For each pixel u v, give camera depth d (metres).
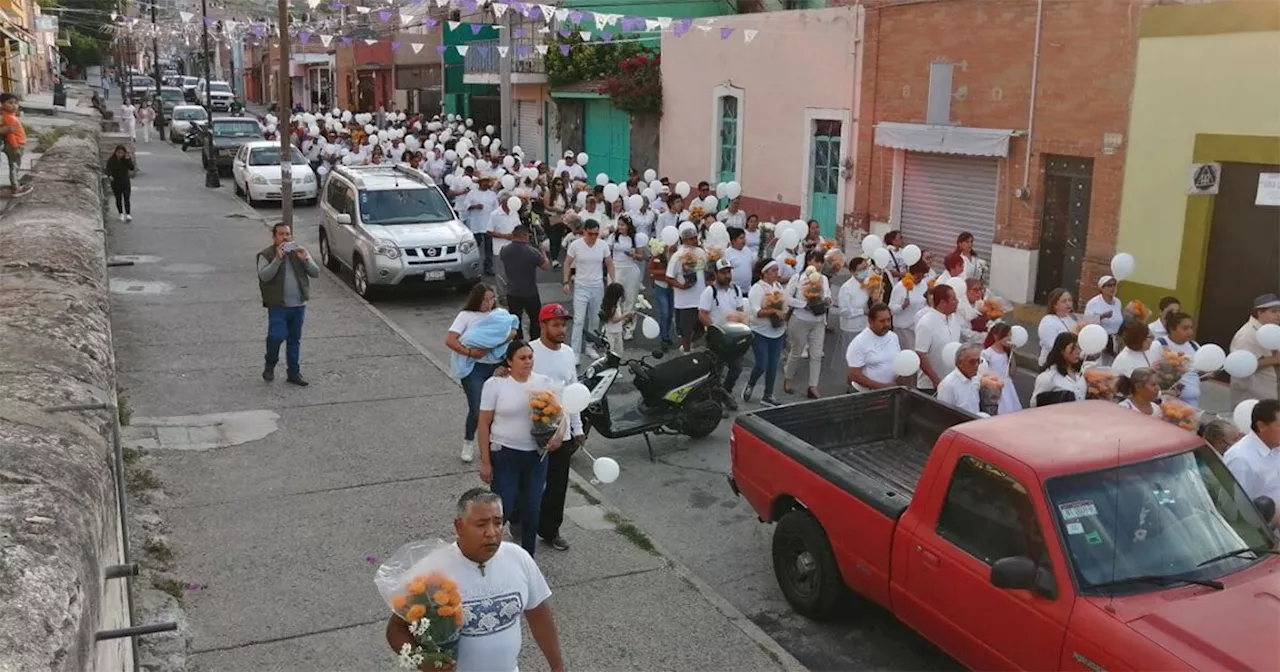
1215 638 4.43
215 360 12.04
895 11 17.22
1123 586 4.82
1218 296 12.90
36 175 17.48
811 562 6.63
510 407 6.77
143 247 19.06
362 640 6.11
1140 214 13.60
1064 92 14.48
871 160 18.22
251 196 25.25
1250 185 12.37
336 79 52.53
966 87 16.06
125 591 5.43
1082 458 5.25
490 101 33.81
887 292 12.84
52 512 4.07
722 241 13.50
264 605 6.48
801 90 19.59
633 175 19.30
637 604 6.71
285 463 8.96
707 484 9.05
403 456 9.21
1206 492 5.32
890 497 5.99
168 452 9.11
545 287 17.00
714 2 25.98
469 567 4.18
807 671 5.96
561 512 7.44
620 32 25.94
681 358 9.97
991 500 5.34
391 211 16.61
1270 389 10.02
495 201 18.41
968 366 7.67
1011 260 15.60
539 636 4.50
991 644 5.20
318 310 14.97
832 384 12.14
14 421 5.15
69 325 7.59
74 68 75.00
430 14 30.72
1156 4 13.02
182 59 96.19
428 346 13.50
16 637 3.06
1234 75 12.20
